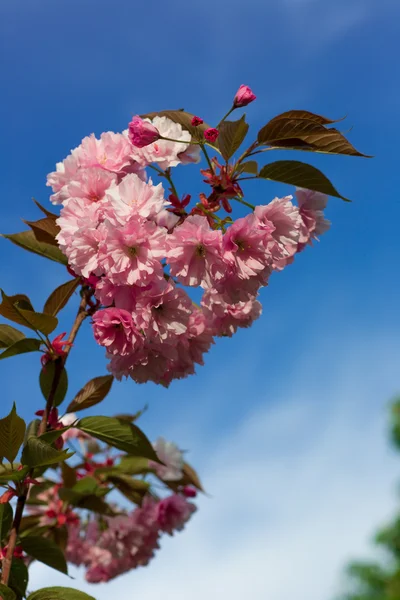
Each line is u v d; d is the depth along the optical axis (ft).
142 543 3.82
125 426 2.91
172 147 3.00
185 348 3.06
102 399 3.00
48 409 2.91
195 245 2.78
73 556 3.87
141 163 2.97
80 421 2.92
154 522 3.85
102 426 2.92
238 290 2.85
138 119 2.94
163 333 2.82
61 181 2.98
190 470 3.88
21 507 2.81
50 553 3.04
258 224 2.83
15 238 2.97
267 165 2.95
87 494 3.51
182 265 2.79
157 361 2.93
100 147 2.97
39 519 3.66
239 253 2.81
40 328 2.86
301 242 3.19
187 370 3.10
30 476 2.83
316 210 3.20
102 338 2.82
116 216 2.75
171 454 3.82
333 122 2.89
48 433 2.77
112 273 2.74
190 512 3.87
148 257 2.74
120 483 3.65
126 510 3.88
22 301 2.96
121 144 2.96
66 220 2.85
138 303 2.80
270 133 2.95
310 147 2.97
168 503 3.85
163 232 2.76
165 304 2.84
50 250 3.00
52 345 2.90
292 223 2.87
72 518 3.69
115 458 3.75
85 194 2.88
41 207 2.96
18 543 3.01
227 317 3.13
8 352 2.84
